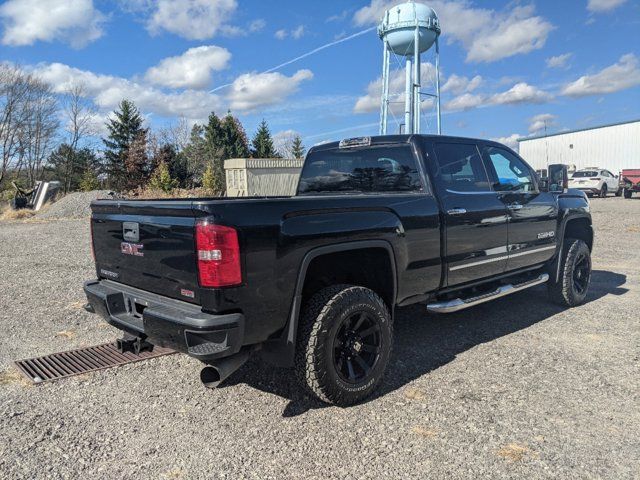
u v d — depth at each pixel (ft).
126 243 12.23
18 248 39.34
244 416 11.44
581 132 135.95
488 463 9.39
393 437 10.39
